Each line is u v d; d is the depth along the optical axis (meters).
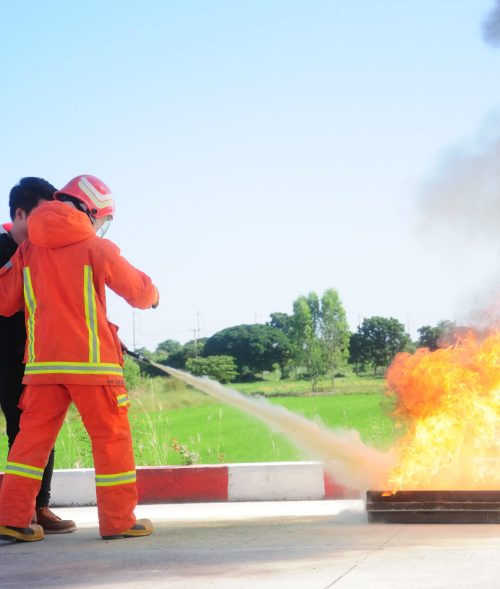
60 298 4.65
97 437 4.63
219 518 5.93
